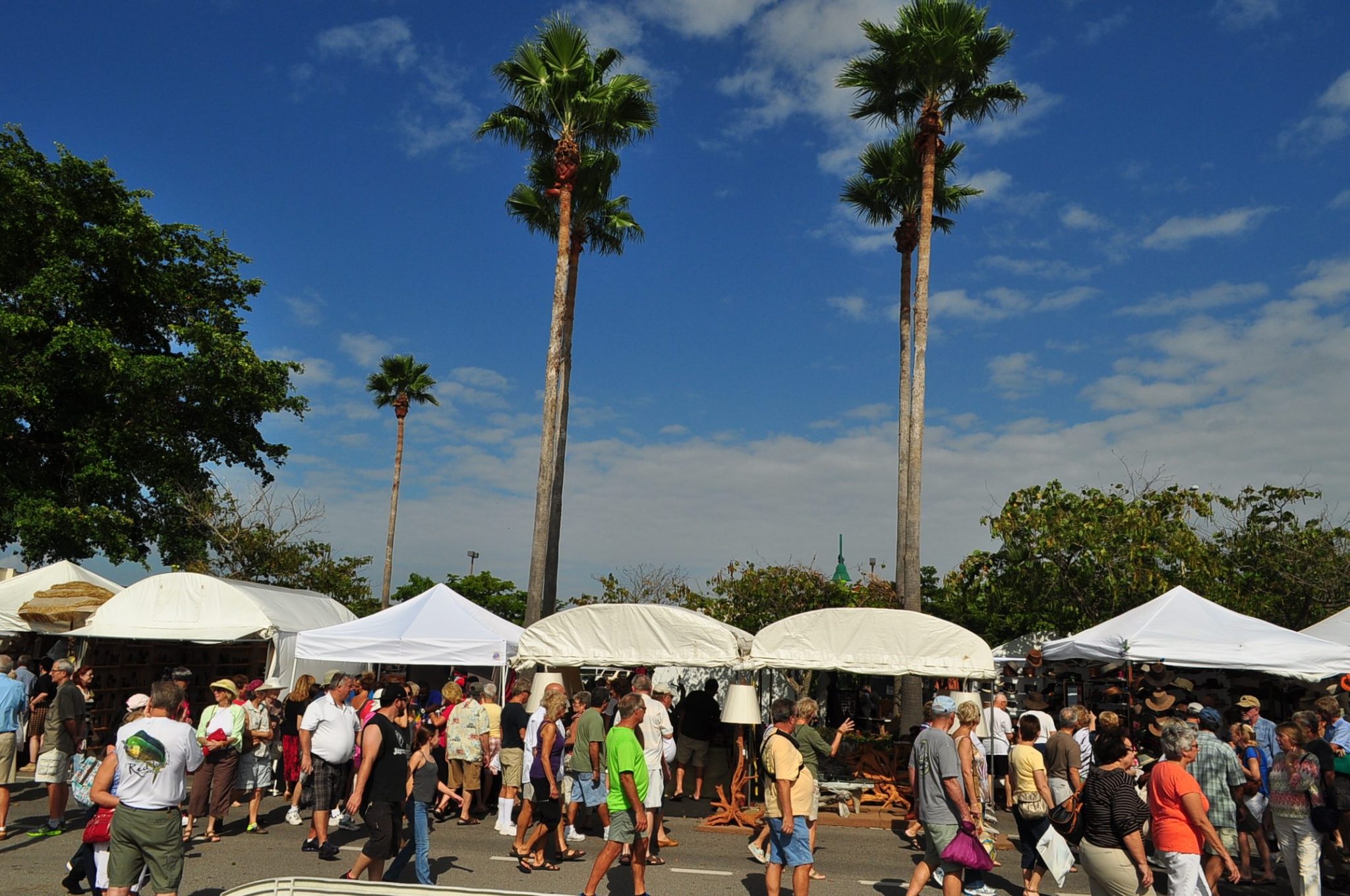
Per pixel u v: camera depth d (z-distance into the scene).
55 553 24.06
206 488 29.34
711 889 9.04
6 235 24.28
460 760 12.28
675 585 33.19
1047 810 8.56
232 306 29.27
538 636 14.10
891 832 12.55
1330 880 9.29
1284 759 8.45
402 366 43.97
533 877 9.31
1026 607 23.09
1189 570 21.33
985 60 20.88
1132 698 14.38
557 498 25.47
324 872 9.02
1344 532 23.19
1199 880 6.46
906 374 24.88
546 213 25.81
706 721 14.82
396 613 15.29
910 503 19.39
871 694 22.47
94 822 6.73
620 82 22.67
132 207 25.23
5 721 10.18
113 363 24.02
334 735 9.72
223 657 20.11
